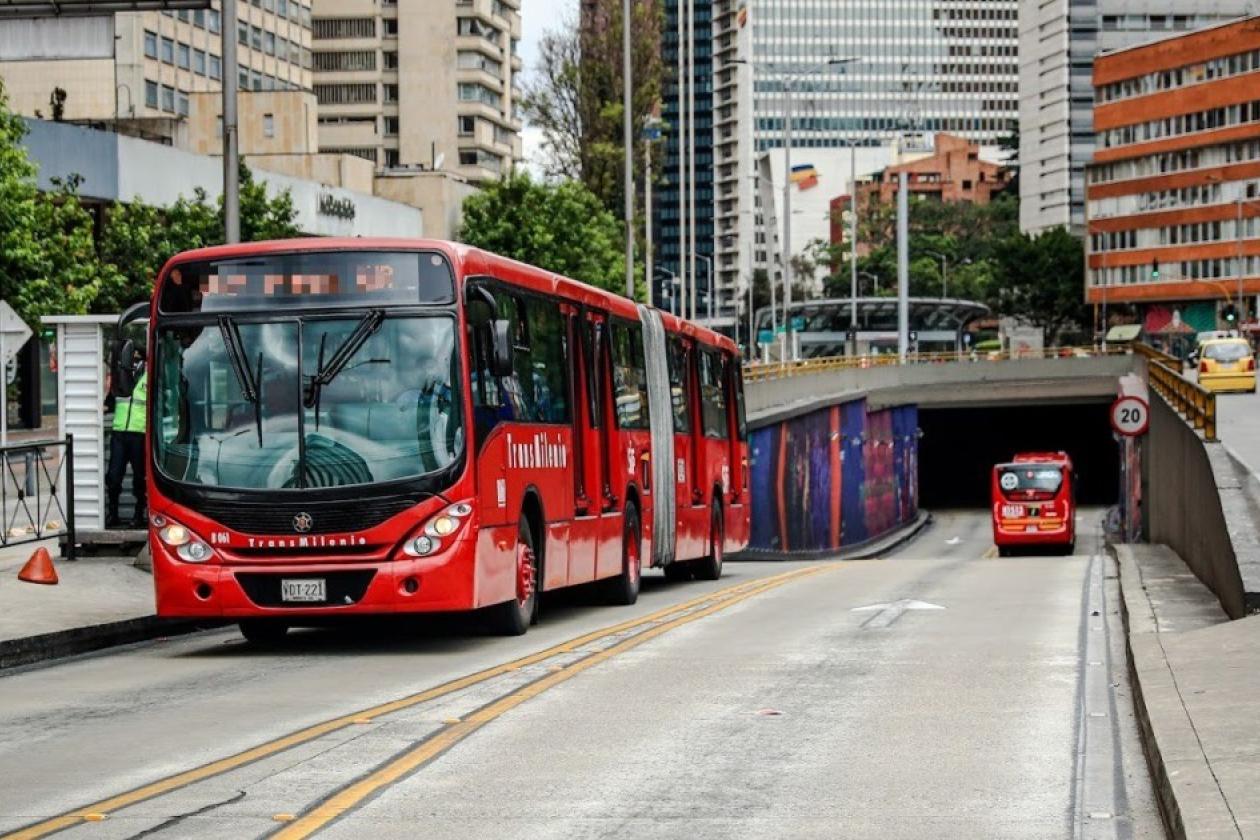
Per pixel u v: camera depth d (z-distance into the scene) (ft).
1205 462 94.58
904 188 410.52
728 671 61.62
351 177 366.43
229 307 71.00
